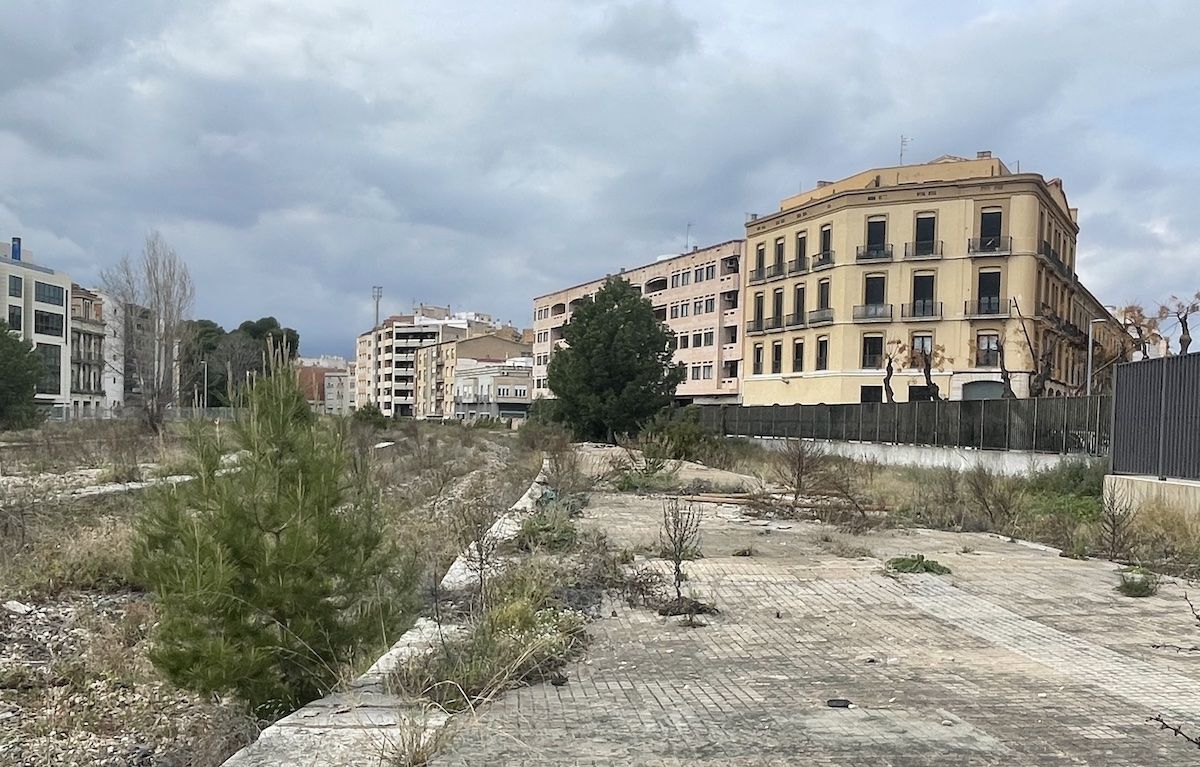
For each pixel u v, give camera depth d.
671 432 34.12
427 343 145.75
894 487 22.34
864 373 52.44
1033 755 4.43
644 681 5.89
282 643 6.28
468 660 5.96
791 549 12.27
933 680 5.92
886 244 51.88
